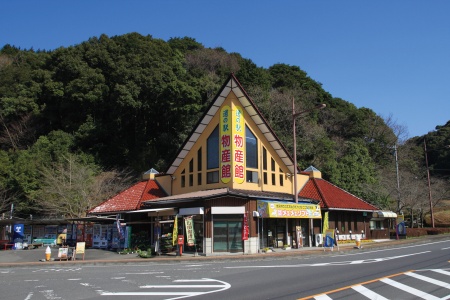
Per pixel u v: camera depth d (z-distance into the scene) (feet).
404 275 47.21
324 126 207.10
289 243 98.17
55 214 129.90
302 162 159.94
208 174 99.09
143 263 73.51
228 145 94.84
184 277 50.93
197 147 103.19
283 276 48.93
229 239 85.81
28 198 139.33
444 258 65.21
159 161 163.32
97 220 101.35
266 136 103.30
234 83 94.73
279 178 106.22
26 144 171.94
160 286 43.80
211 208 84.58
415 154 220.23
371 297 34.71
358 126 209.15
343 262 63.98
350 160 153.99
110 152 170.09
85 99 163.53
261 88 184.24
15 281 50.65
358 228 116.88
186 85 165.89
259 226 91.56
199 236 87.40
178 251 82.84
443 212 190.60
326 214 102.12
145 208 100.58
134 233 98.22
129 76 164.96
